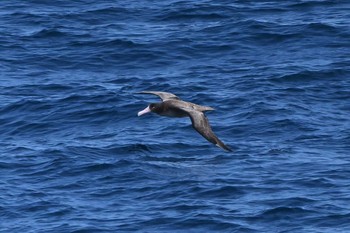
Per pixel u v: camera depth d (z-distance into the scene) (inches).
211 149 1670.8
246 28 2303.2
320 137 1728.6
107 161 1604.3
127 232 1342.3
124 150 1670.8
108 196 1467.8
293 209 1391.5
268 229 1343.5
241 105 1893.5
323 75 2043.6
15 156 1641.2
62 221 1380.4
